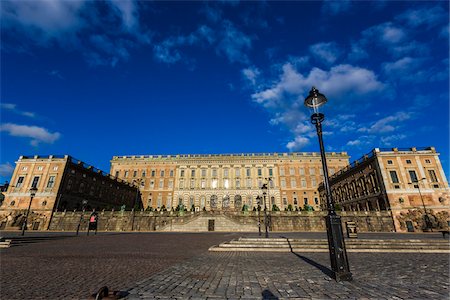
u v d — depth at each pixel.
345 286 5.94
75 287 5.92
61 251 13.32
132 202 65.81
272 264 9.00
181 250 13.83
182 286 5.92
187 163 69.75
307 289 5.68
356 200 50.88
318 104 8.30
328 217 7.07
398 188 41.00
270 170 67.69
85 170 49.19
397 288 5.78
